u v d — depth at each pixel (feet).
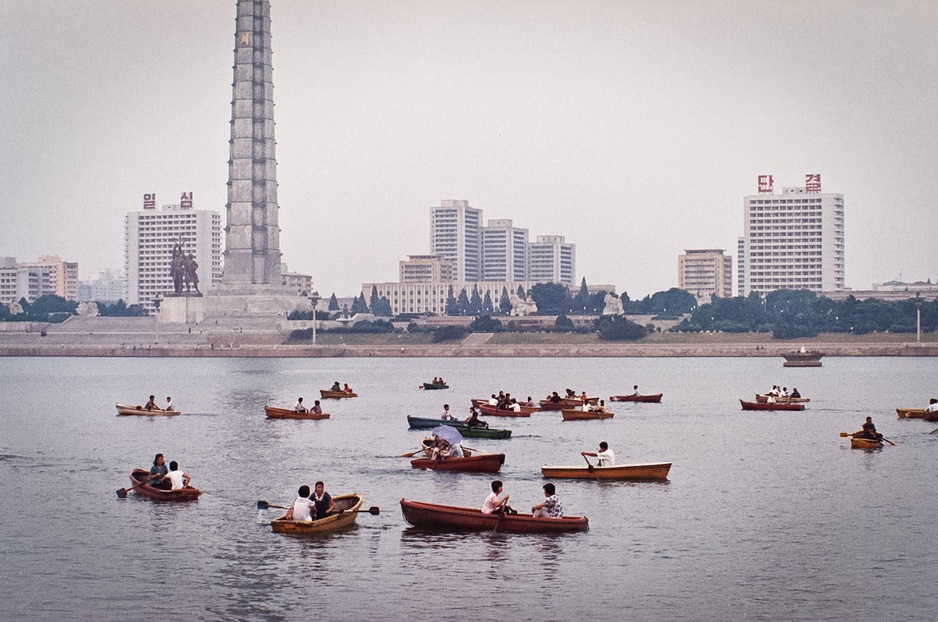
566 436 452.35
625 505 291.17
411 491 312.09
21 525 268.41
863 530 261.44
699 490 313.94
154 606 206.90
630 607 205.36
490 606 205.87
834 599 209.67
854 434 410.72
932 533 258.37
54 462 381.40
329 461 376.27
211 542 249.96
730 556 237.86
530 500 298.35
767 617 200.34
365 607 205.57
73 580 222.28
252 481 333.62
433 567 229.04
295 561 233.76
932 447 408.46
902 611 203.21
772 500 298.56
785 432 466.70
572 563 232.12
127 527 265.54
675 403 633.61
